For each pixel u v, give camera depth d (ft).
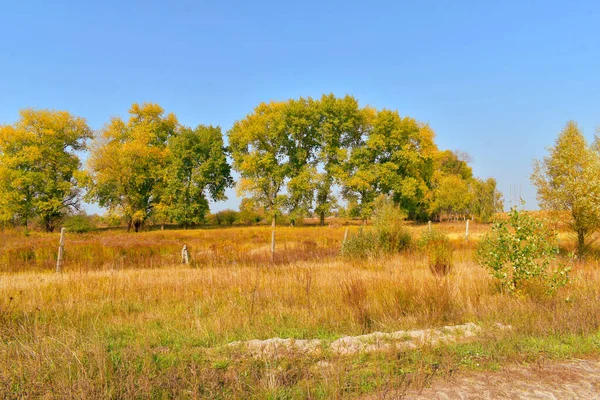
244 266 46.91
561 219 57.47
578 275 35.01
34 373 14.94
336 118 166.40
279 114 167.22
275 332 22.48
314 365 17.37
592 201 52.65
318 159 173.88
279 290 31.09
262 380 15.01
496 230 31.45
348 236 64.18
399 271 40.04
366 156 165.17
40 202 143.33
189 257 57.06
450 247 52.47
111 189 151.33
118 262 53.98
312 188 163.84
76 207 158.10
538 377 15.99
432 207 184.75
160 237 90.89
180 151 167.84
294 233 102.53
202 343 20.48
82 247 62.44
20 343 17.34
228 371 16.52
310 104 172.45
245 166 161.89
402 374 16.15
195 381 14.39
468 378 15.94
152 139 172.14
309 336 21.98
